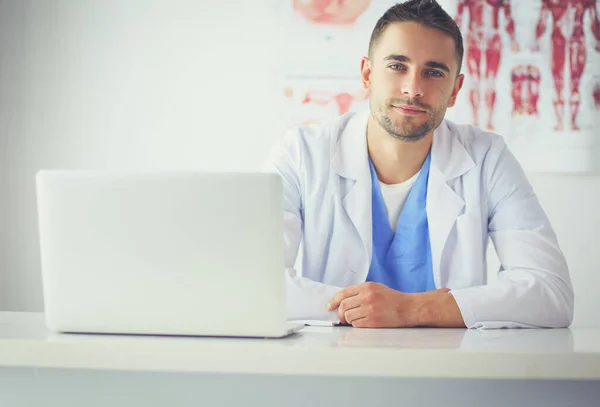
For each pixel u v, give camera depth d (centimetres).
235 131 310
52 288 118
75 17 314
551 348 105
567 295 171
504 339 122
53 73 314
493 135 198
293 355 101
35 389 117
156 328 116
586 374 99
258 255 115
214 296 115
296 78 307
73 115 314
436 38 179
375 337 124
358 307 155
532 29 304
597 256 306
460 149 193
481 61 304
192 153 312
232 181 115
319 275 196
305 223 195
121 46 313
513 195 189
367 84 200
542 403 109
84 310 118
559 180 306
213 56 311
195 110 312
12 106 314
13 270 313
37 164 314
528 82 304
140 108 313
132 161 313
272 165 197
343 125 202
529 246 180
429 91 181
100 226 117
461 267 190
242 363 103
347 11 306
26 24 315
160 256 116
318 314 165
